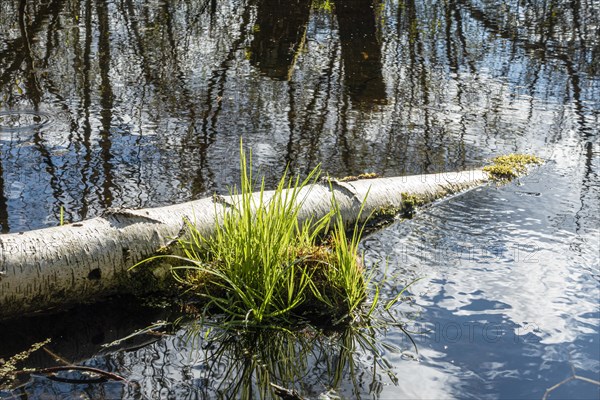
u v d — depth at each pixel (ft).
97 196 16.02
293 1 39.22
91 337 11.28
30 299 11.71
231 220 12.78
